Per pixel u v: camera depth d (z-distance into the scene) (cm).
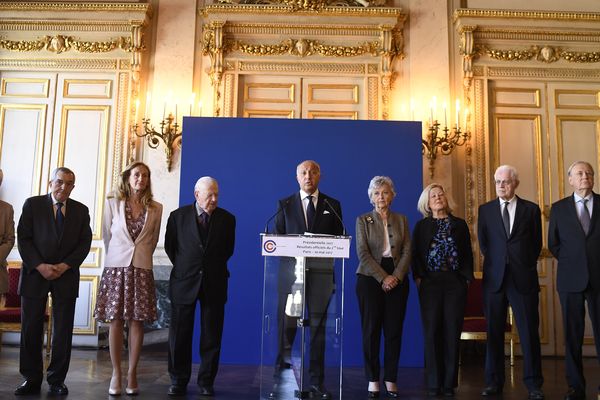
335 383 262
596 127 522
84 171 513
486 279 323
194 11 532
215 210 318
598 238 304
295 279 268
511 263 315
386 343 316
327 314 266
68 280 304
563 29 526
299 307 267
